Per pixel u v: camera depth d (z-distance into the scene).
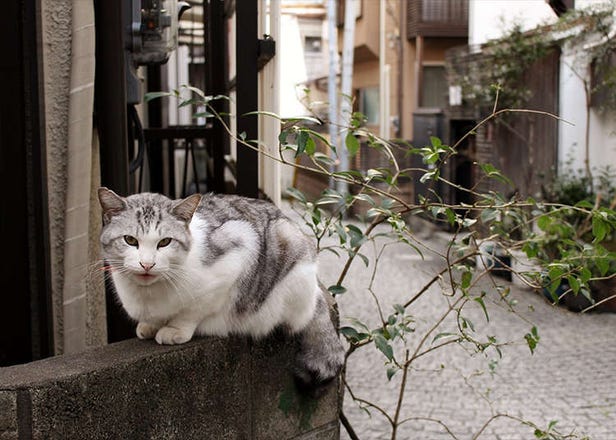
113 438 2.37
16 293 3.23
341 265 11.94
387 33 20.39
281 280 2.80
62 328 3.43
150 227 2.42
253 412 2.88
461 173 15.02
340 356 2.98
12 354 3.24
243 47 3.62
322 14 23.27
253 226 2.76
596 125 10.45
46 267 3.26
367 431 5.32
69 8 3.39
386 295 9.92
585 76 10.52
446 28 18.36
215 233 2.62
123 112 3.39
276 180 4.25
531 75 11.48
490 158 12.50
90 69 3.34
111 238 2.47
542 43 11.06
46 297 3.26
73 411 2.25
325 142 2.91
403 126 19.44
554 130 11.17
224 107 5.79
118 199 2.50
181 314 2.62
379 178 3.14
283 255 2.81
